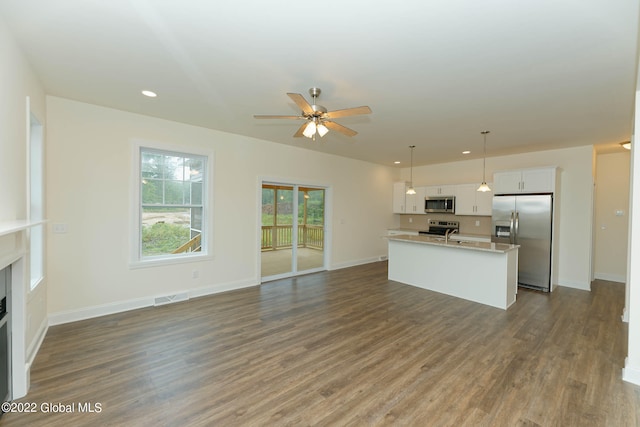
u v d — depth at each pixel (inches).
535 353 109.4
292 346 113.3
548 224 194.1
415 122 154.6
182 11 70.5
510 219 210.4
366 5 67.3
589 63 92.7
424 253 198.4
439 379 92.4
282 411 77.1
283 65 96.9
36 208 115.9
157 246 161.2
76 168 133.2
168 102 132.0
